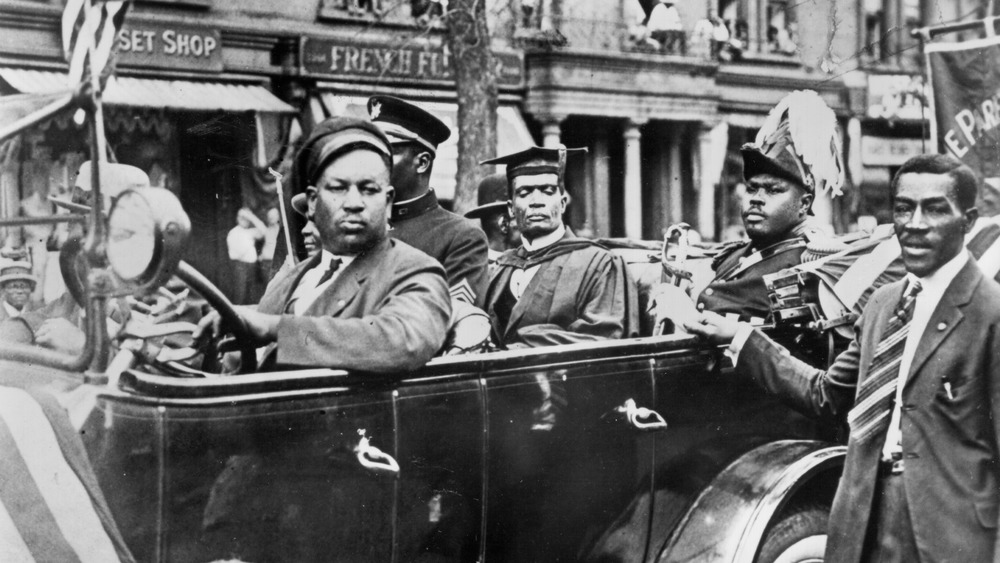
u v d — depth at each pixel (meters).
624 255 4.07
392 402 2.46
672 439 3.01
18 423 2.07
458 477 2.58
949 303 2.62
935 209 2.62
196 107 8.11
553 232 3.52
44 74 5.21
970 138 4.13
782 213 3.44
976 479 2.57
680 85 9.83
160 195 2.16
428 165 3.62
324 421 2.35
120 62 7.98
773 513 2.86
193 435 2.17
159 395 2.14
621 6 9.93
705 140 9.88
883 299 2.78
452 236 3.56
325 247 2.78
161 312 3.10
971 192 2.66
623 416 2.88
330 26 8.97
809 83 8.98
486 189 4.45
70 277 2.62
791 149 3.44
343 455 2.38
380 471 2.38
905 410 2.62
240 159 8.05
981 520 2.55
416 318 2.51
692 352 3.06
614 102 9.95
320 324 2.42
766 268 3.45
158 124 7.96
